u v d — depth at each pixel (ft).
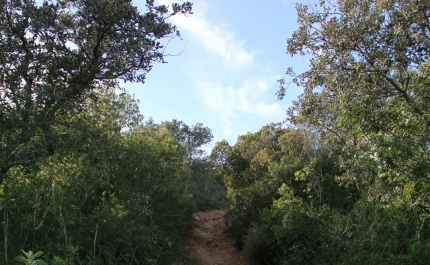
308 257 32.37
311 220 33.71
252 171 67.62
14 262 18.47
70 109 20.03
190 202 61.41
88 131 21.67
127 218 29.07
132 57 20.86
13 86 18.88
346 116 20.63
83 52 20.81
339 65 21.27
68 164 24.99
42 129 19.60
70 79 20.95
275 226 34.99
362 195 25.84
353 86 20.67
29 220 20.43
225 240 63.52
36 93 18.88
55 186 22.61
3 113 18.67
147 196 35.83
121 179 32.14
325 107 24.98
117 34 20.20
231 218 61.46
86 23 20.51
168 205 43.55
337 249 27.89
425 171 17.26
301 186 41.47
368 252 23.86
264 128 86.17
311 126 32.09
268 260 44.19
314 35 22.07
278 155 65.36
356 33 20.15
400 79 20.63
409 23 19.17
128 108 37.93
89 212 26.68
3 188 19.93
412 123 18.58
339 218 28.60
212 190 124.06
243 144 87.15
